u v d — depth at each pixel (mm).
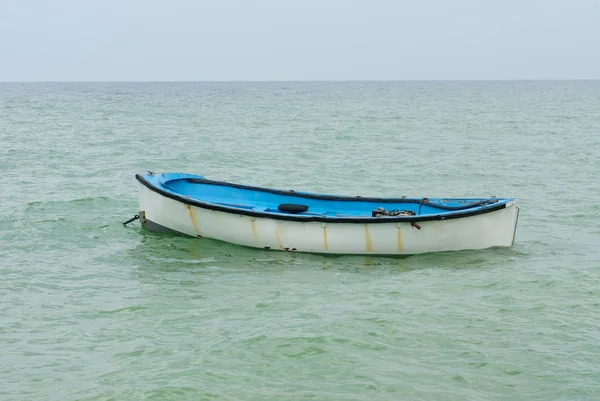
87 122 58531
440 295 13461
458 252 15711
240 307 12820
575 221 20203
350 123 58938
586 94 152000
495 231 15734
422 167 31984
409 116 68750
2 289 13789
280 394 9539
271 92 174250
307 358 10625
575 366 10312
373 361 10531
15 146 38344
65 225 18938
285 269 15125
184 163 33000
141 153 36250
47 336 11492
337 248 15719
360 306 12852
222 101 107688
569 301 13078
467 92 175000
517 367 10328
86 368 10305
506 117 67188
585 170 30734
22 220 19406
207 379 9938
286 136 46875
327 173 30281
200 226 16672
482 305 12906
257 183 27672
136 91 183250
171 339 11352
